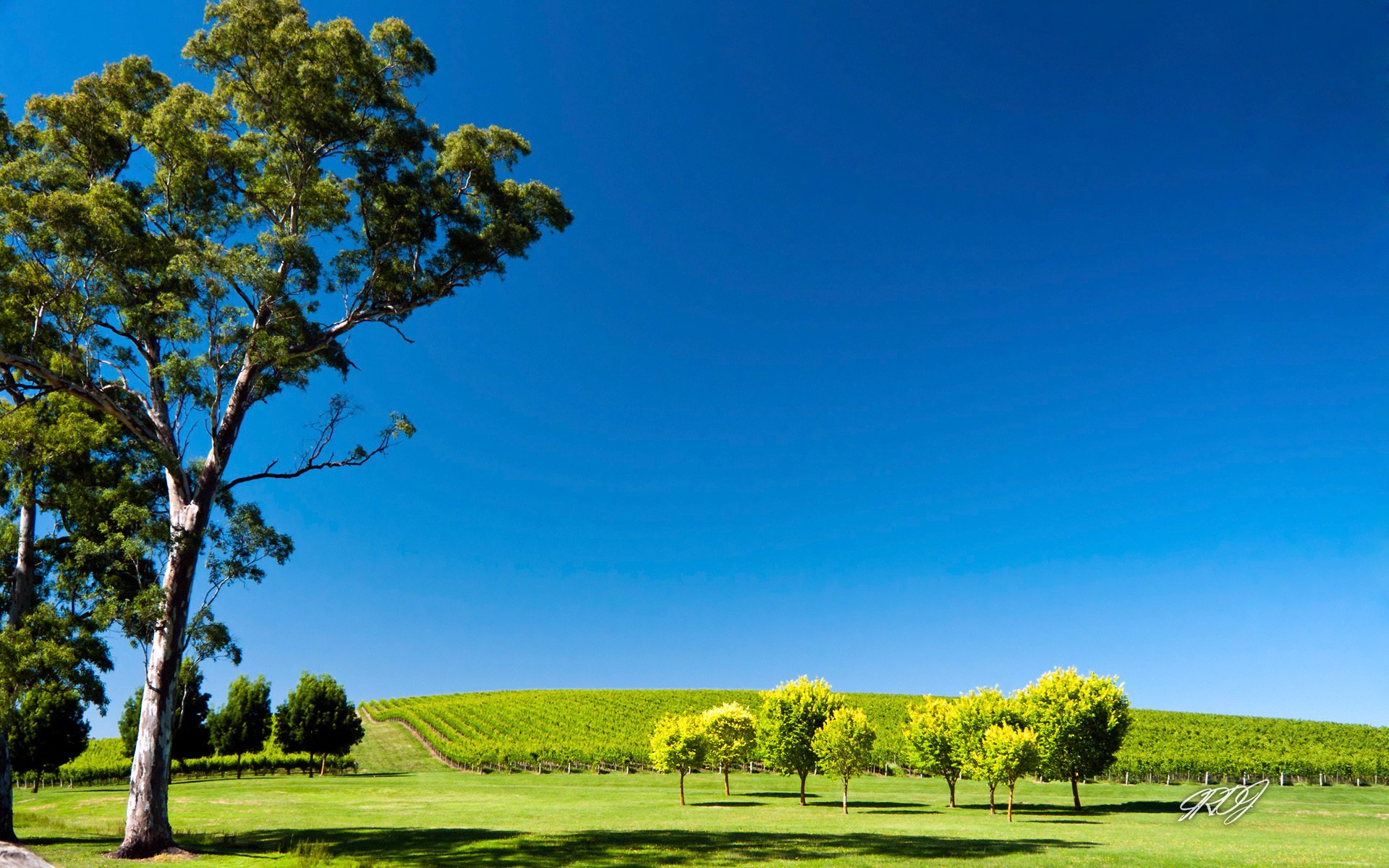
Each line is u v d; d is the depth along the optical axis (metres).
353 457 24.47
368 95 22.72
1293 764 58.25
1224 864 20.48
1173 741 78.75
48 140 23.14
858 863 20.47
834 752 39.22
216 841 22.86
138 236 21.61
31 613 24.23
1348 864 20.52
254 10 21.25
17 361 19.89
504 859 20.55
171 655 20.66
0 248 20.42
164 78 24.36
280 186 23.70
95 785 60.31
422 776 63.81
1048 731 41.69
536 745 84.12
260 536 23.56
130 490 23.62
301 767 70.62
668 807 39.75
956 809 41.22
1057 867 19.97
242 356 22.89
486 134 24.66
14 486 25.64
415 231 23.31
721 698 119.62
